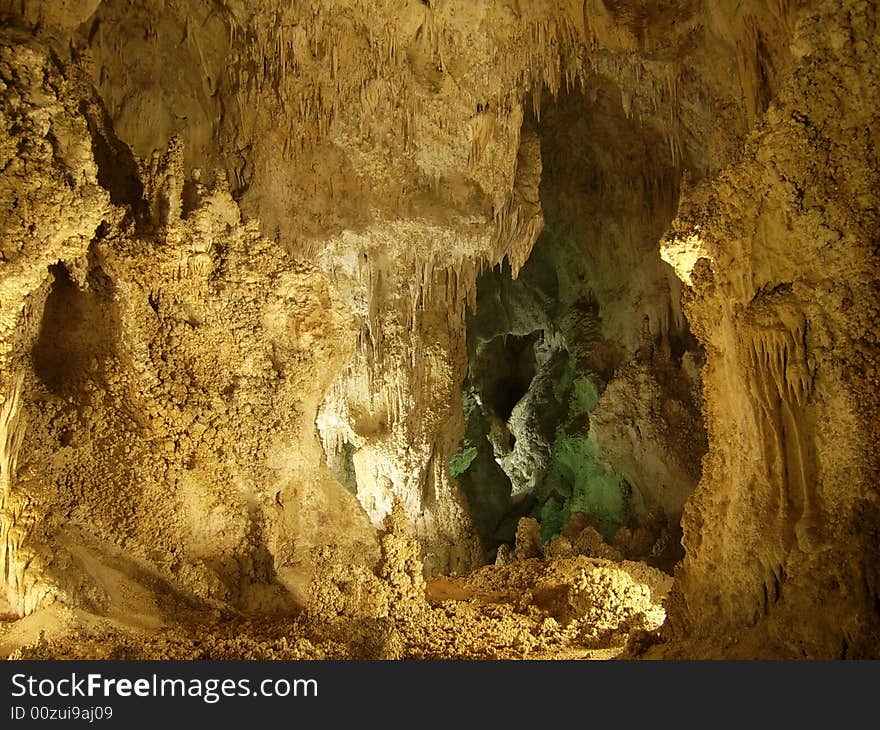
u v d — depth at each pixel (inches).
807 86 161.5
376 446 422.3
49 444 200.4
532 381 606.9
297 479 243.6
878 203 150.9
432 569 433.1
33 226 165.6
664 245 197.6
